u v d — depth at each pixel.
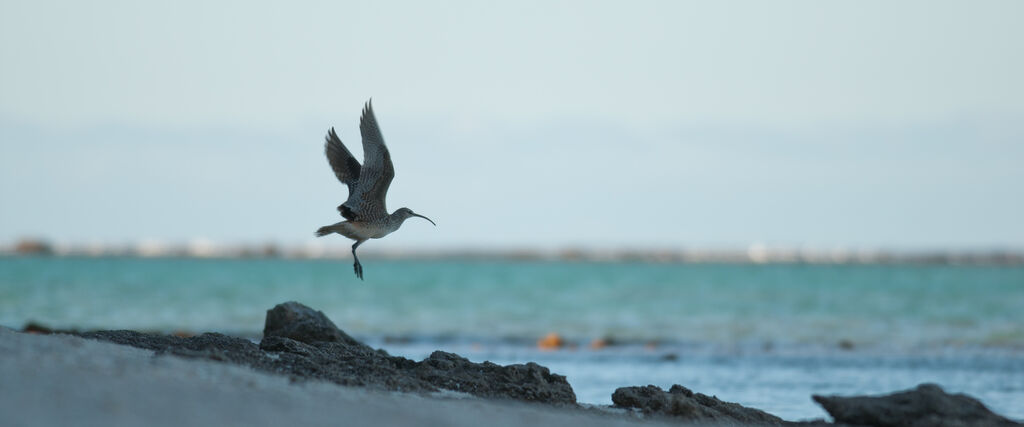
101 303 48.34
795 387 21.28
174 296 53.75
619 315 46.00
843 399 11.83
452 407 10.49
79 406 7.93
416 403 10.43
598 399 18.48
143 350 11.61
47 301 48.50
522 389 12.51
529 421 10.08
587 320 43.50
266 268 106.94
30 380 8.53
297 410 8.84
